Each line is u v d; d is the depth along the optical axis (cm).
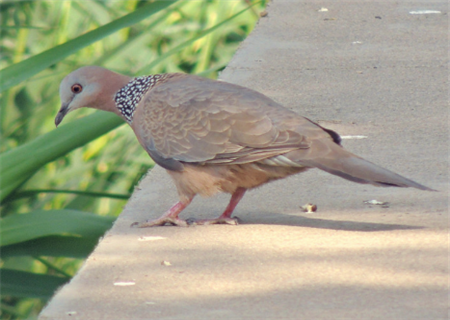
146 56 1920
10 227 1189
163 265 711
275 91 1287
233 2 2041
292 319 598
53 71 1772
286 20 1738
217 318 603
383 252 721
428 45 1523
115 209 1581
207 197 843
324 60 1450
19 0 1923
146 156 1659
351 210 845
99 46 1891
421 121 1130
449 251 717
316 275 677
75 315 615
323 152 762
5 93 1723
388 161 977
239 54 1499
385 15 1758
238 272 689
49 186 1631
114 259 728
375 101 1228
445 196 869
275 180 886
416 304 616
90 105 933
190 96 843
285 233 785
